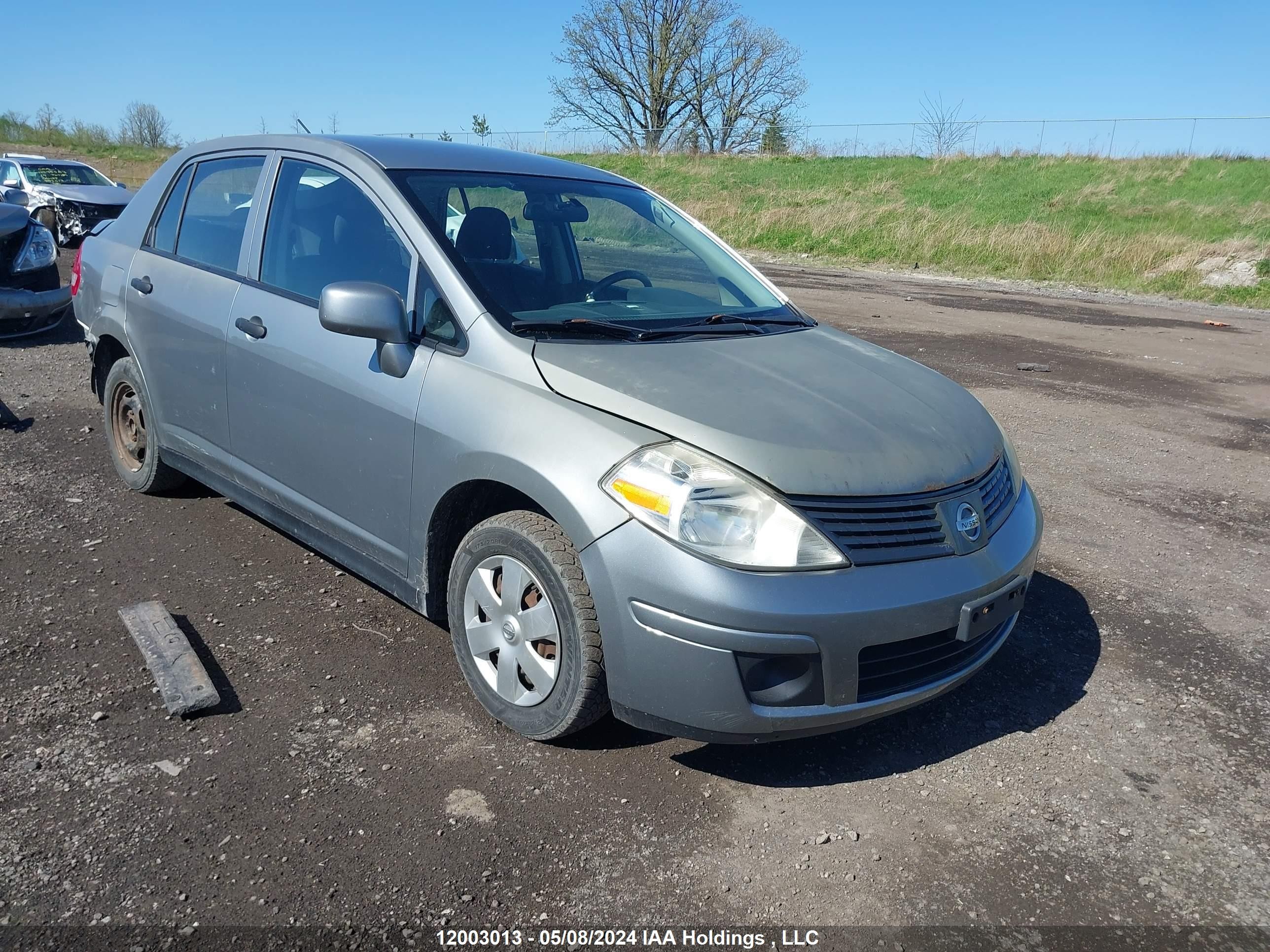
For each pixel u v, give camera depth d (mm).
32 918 2107
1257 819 2812
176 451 4305
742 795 2762
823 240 22953
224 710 2977
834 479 2596
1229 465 6621
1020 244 20375
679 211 4426
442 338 3082
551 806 2637
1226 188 25703
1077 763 3049
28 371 7074
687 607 2459
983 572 2779
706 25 47938
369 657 3365
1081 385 9078
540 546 2715
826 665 2523
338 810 2543
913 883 2453
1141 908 2416
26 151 47469
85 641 3307
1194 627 4086
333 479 3414
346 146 3650
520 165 3926
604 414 2701
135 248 4539
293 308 3537
